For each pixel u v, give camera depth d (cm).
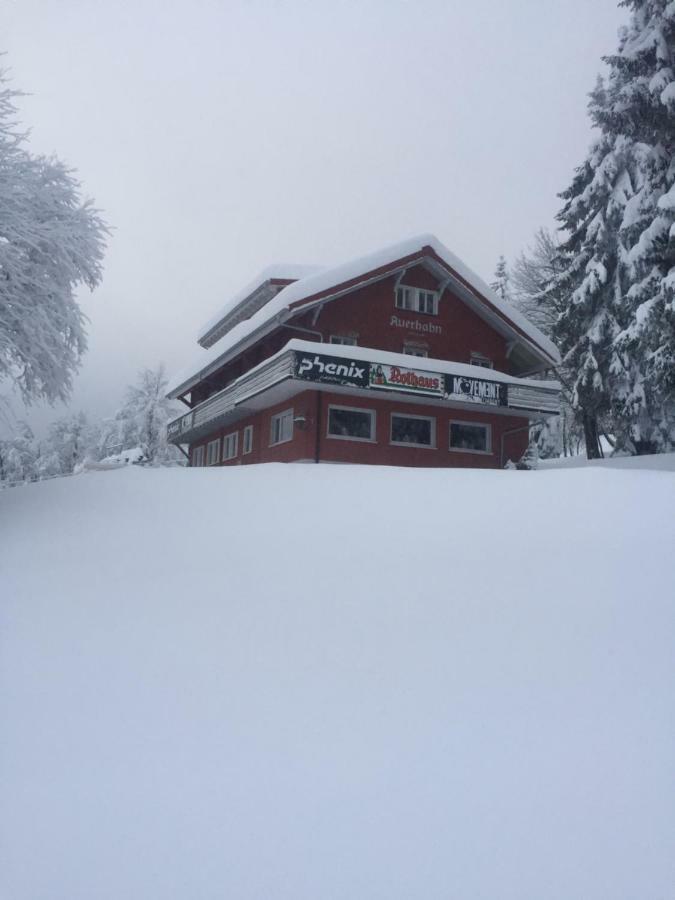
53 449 5734
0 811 309
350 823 297
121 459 4259
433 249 2403
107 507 927
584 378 2686
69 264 1113
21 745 361
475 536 723
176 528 801
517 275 3875
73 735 370
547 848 281
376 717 381
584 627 493
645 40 2252
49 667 450
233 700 403
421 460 2333
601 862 274
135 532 787
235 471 1194
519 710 385
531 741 355
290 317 2148
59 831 296
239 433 2741
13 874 272
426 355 2483
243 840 288
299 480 1073
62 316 1099
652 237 2144
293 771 334
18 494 1063
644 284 2205
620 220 2530
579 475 1020
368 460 2231
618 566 612
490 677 424
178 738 365
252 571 634
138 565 661
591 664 439
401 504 888
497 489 960
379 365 2145
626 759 338
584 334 2694
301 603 552
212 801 313
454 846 283
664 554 639
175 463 4928
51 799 317
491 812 302
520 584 579
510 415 2545
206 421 2864
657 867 271
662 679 418
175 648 475
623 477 984
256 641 484
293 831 293
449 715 382
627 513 788
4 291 1046
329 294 2188
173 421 3462
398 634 490
